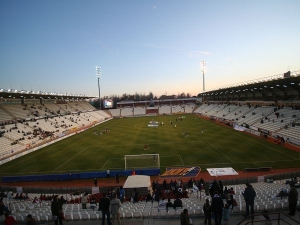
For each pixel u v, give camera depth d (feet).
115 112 435.94
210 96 449.06
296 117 160.56
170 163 109.91
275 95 225.56
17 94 201.98
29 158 133.80
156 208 44.50
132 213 39.42
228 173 93.86
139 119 338.54
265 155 114.32
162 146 143.43
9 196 73.05
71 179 98.02
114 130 226.38
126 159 117.39
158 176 95.30
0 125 181.88
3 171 112.47
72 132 222.69
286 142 137.69
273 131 160.15
